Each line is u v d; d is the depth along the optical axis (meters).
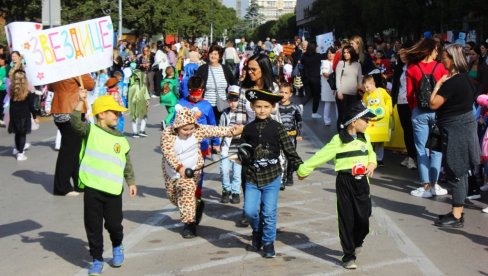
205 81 11.26
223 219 8.23
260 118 6.58
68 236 7.56
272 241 6.61
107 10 42.12
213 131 7.21
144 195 9.65
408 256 6.71
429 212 8.57
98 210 6.12
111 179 6.10
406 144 11.64
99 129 6.18
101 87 14.05
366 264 6.45
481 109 9.74
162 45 30.00
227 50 26.12
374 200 9.25
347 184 6.24
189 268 6.36
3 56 18.70
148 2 43.81
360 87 12.84
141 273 6.23
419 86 9.32
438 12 31.83
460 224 7.84
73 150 9.67
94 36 7.86
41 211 8.76
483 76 11.06
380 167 11.80
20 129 12.59
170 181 7.28
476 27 27.70
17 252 6.95
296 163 6.50
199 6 58.97
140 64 27.66
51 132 17.05
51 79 7.70
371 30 43.00
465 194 7.80
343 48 13.30
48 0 15.56
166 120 15.61
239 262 6.53
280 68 30.09
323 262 6.52
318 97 19.42
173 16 45.56
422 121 9.38
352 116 6.25
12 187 10.30
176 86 15.39
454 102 7.79
